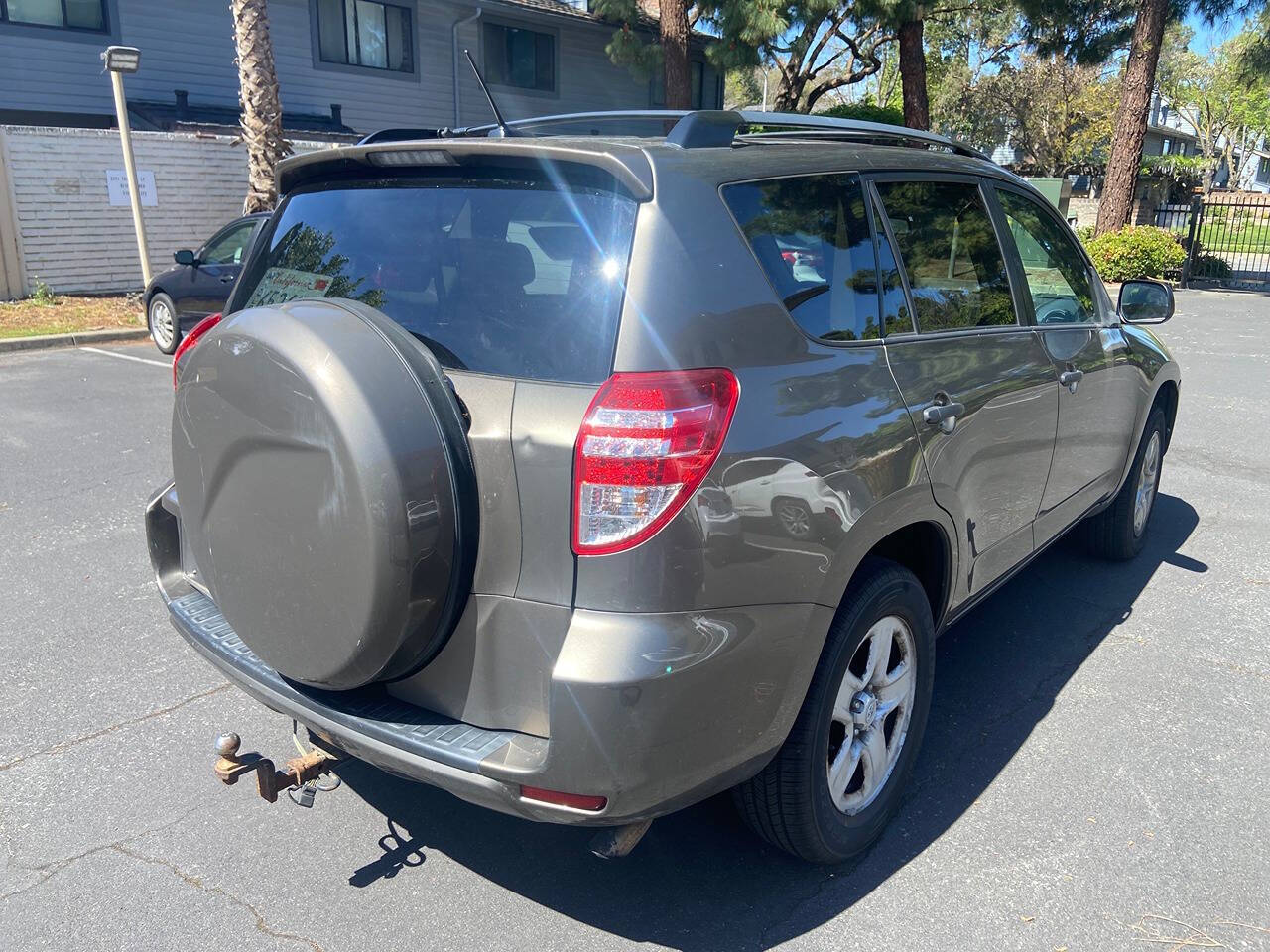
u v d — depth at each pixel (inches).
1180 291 774.5
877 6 739.4
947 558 120.8
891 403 105.2
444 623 86.4
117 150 565.9
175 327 434.3
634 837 90.5
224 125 661.9
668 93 769.6
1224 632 171.2
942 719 143.0
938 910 104.8
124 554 204.4
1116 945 99.7
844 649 101.3
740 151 100.5
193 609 113.7
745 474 86.6
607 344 83.7
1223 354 464.8
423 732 87.8
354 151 101.5
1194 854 113.5
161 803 123.1
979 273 132.7
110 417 322.0
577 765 82.1
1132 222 927.0
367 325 86.4
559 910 105.0
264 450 87.5
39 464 268.7
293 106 771.4
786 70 966.4
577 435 81.4
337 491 82.0
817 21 772.0
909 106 838.5
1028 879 109.7
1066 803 123.2
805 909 105.1
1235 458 282.4
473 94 890.1
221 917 103.6
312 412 82.2
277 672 98.7
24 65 642.8
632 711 81.0
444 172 99.2
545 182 92.6
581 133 135.6
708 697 85.4
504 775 83.0
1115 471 179.3
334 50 789.2
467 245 94.5
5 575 192.7
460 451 84.7
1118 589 189.3
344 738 91.0
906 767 118.1
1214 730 139.9
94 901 105.8
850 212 110.3
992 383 125.0
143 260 502.6
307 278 107.1
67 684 151.6
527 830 119.0
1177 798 124.1
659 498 81.4
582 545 81.5
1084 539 201.8
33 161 536.7
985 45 1438.2
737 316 89.9
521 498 83.5
